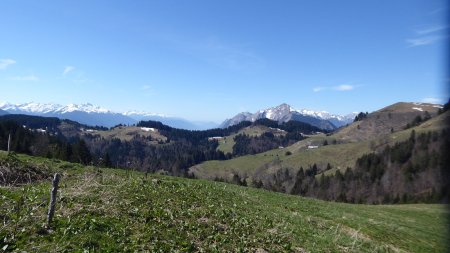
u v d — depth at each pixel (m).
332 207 42.81
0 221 15.62
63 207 18.58
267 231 23.02
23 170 29.78
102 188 23.88
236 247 18.91
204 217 22.67
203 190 33.84
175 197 26.33
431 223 41.75
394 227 34.69
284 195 48.50
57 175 16.31
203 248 17.73
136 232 17.58
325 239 24.62
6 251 13.44
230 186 47.44
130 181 29.11
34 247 13.90
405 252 27.56
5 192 19.97
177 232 18.77
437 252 29.16
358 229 30.59
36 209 17.50
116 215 18.98
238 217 24.61
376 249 25.84
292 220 28.59
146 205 22.03
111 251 14.97
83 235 15.62
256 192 45.28
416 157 180.75
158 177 40.56
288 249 20.52
